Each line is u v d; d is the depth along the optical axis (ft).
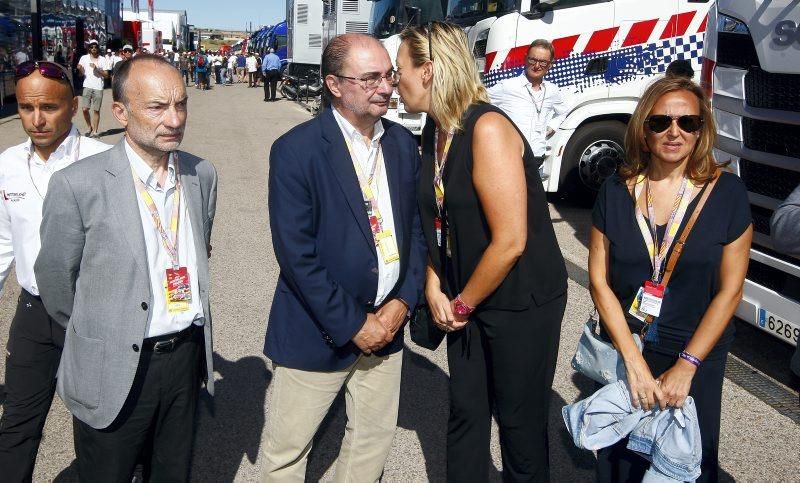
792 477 10.48
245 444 11.16
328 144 7.86
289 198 7.70
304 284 7.71
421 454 11.09
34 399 8.80
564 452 11.15
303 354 8.15
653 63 24.47
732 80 13.70
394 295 8.56
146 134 6.98
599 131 25.27
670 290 7.76
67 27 66.49
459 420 8.68
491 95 21.47
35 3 56.65
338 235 7.95
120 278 7.11
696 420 7.47
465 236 7.97
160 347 7.40
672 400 7.48
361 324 7.90
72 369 7.31
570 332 15.51
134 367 7.17
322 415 8.56
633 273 7.90
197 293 7.75
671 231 7.64
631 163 8.04
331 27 51.72
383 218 8.32
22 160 8.45
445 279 8.67
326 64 7.78
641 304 7.79
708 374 7.77
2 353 13.92
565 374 13.55
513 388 8.20
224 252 21.03
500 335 8.05
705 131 7.59
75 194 6.93
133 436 7.54
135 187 7.25
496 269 7.59
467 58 7.75
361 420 8.84
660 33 24.25
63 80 8.34
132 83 6.88
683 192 7.67
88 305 7.19
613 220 8.00
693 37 24.25
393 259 8.28
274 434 8.54
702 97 7.56
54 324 8.55
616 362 8.05
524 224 7.52
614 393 7.77
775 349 14.94
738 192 7.55
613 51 24.26
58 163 8.50
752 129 13.43
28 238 8.42
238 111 63.00
